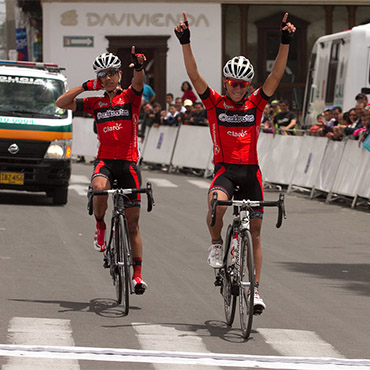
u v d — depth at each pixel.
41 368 8.91
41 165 23.45
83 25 46.72
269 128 31.16
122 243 11.73
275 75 11.00
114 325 10.97
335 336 10.70
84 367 9.01
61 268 14.76
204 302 12.53
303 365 9.30
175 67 47.16
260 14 48.00
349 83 31.98
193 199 26.62
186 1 46.81
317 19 48.22
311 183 27.73
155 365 9.16
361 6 48.09
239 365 9.23
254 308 10.38
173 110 37.50
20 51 51.19
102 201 12.38
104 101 12.34
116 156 12.30
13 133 23.31
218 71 47.12
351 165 25.36
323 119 30.66
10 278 13.78
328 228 20.86
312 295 13.19
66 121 23.86
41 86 24.20
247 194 11.05
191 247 17.39
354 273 15.07
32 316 11.28
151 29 46.91
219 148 11.07
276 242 18.47
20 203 24.25
